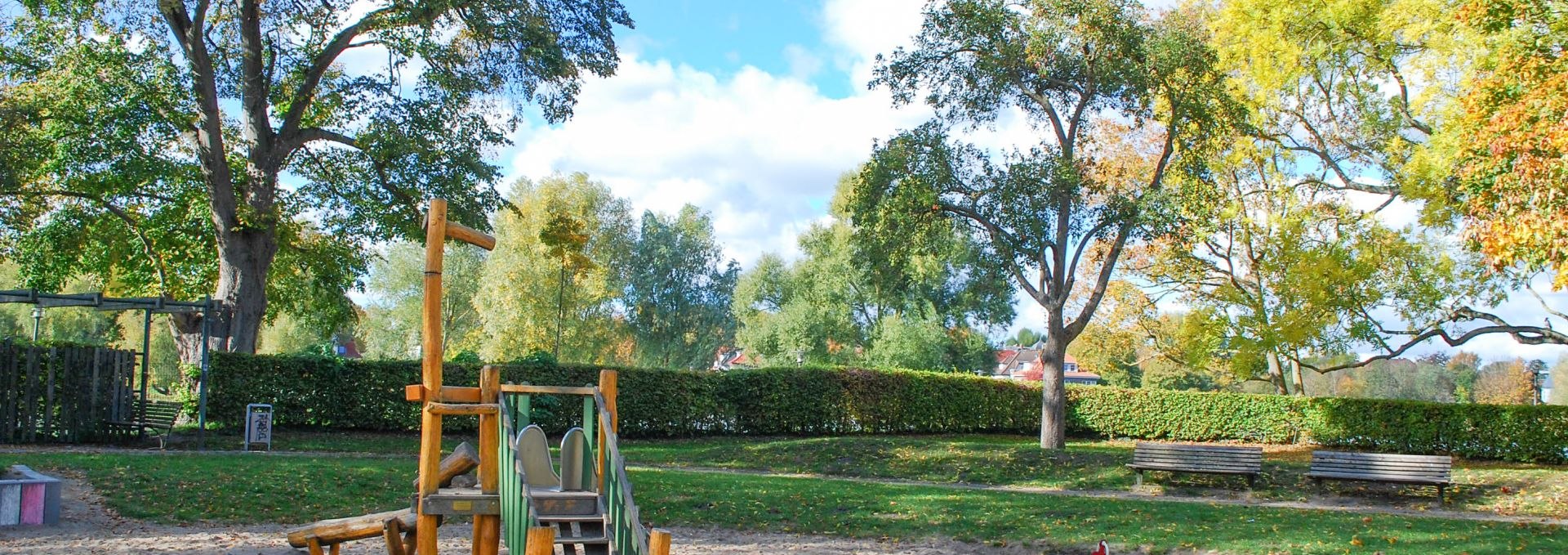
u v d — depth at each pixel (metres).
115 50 20.64
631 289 55.72
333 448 19.23
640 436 24.30
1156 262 29.14
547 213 47.84
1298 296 23.78
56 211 25.39
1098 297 21.50
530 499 6.27
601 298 51.06
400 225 23.38
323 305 27.95
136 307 18.31
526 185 48.91
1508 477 16.75
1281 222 23.98
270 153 22.36
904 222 20.72
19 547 9.41
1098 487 17.22
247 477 13.25
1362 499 15.62
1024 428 29.25
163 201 23.67
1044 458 19.20
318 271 26.34
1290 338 23.58
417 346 56.62
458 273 56.09
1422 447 23.08
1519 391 65.12
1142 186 21.17
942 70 21.31
